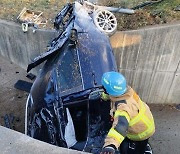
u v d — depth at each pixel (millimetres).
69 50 5410
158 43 7910
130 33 7836
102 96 3994
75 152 2604
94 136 4039
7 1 10688
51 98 5141
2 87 10008
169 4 8656
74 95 4832
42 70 6129
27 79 10336
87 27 5902
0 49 11008
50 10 9992
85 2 7004
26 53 10070
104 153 2693
